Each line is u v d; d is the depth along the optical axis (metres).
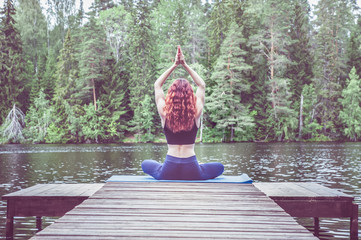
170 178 4.68
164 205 3.67
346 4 62.69
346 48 61.84
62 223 3.08
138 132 53.59
